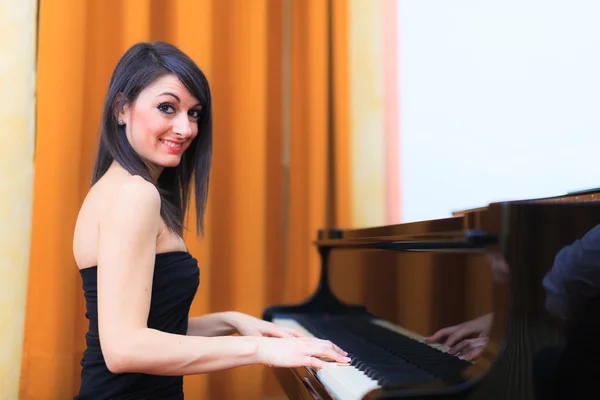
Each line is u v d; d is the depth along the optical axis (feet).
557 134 7.38
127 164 3.42
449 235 2.93
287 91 7.36
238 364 2.98
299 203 7.20
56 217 6.23
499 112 7.47
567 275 2.45
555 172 7.38
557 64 7.41
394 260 4.05
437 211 7.42
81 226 3.38
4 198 6.10
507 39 7.48
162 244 3.36
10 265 6.10
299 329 4.57
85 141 6.53
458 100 7.47
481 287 2.96
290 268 7.13
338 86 7.25
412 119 7.42
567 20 7.39
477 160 7.47
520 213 2.48
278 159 7.28
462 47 7.48
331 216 7.38
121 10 6.63
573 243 2.49
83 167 6.50
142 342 2.86
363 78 7.31
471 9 7.49
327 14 7.33
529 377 2.37
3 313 6.05
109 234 2.99
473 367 2.44
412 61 7.44
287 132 7.34
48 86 6.29
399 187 7.36
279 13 7.34
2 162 6.11
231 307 6.82
